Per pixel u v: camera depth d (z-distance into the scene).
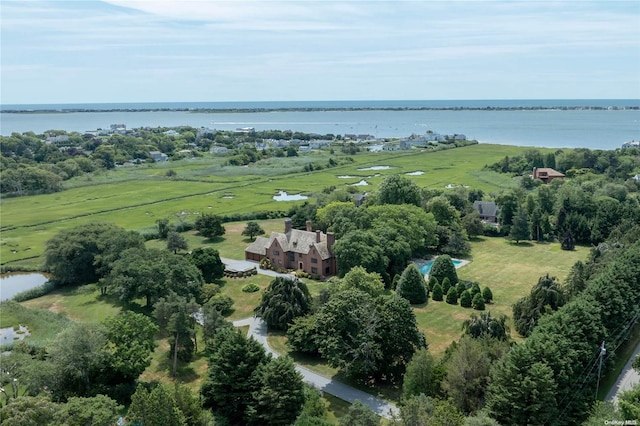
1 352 72.88
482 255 123.62
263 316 82.50
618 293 69.44
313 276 107.12
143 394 49.72
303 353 74.94
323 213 131.25
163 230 139.25
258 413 55.94
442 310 90.12
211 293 94.50
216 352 61.06
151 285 89.62
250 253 119.88
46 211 171.00
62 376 61.50
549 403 50.56
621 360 69.81
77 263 106.44
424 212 124.12
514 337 77.38
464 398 55.00
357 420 47.66
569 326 60.56
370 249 100.62
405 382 58.94
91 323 66.44
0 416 45.66
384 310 66.94
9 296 102.31
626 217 129.50
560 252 125.62
